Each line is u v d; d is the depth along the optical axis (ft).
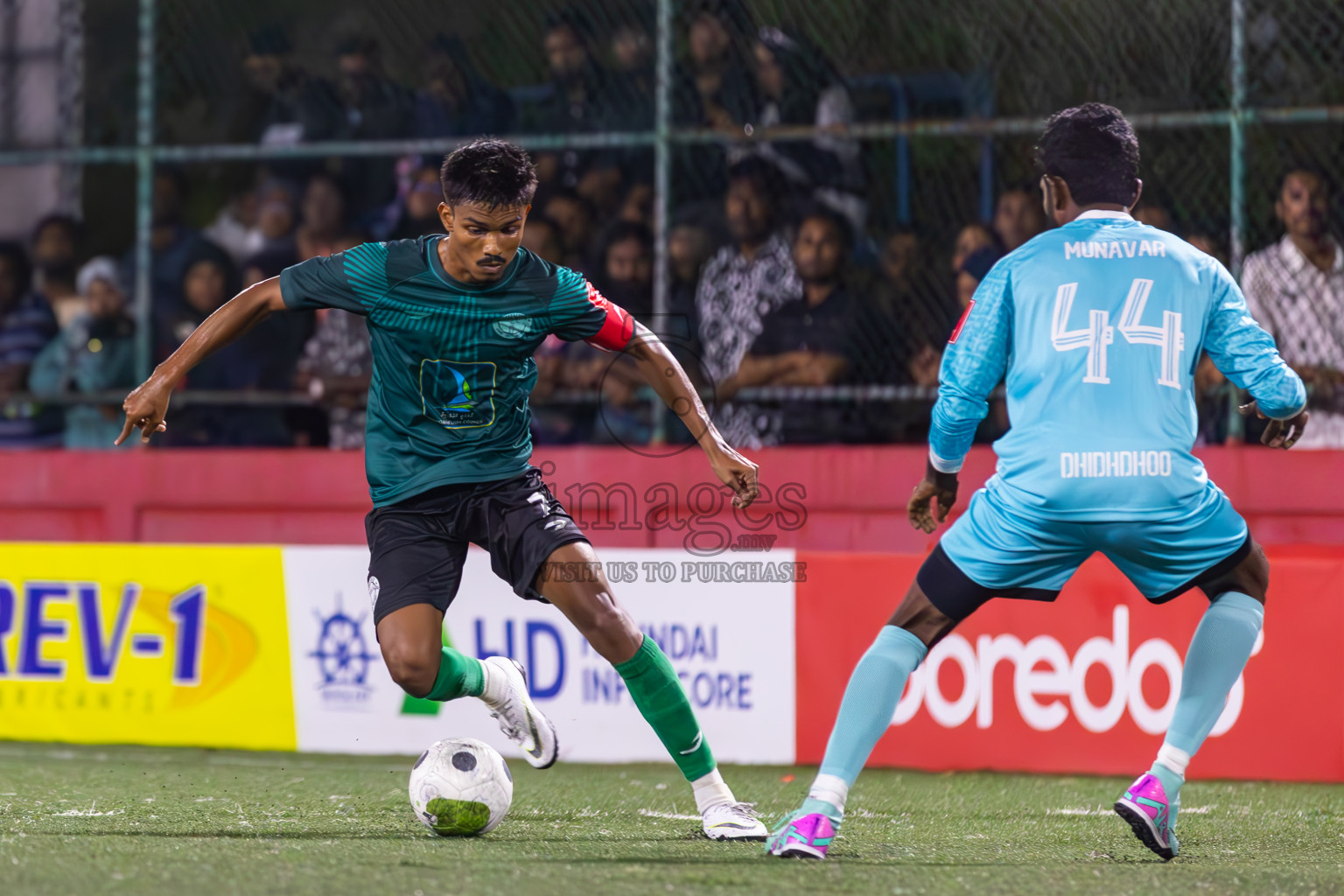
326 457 75.77
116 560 61.31
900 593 56.29
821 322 74.79
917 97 78.84
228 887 30.78
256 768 57.21
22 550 62.23
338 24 86.84
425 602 38.91
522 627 58.44
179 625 60.80
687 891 31.01
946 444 37.42
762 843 39.19
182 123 90.53
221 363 82.79
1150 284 35.65
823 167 76.84
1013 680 55.31
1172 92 74.28
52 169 96.99
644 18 81.46
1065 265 35.99
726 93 79.30
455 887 30.96
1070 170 37.35
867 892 31.35
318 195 85.40
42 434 85.51
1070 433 35.19
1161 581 36.40
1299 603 53.42
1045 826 43.91
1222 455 66.85
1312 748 53.11
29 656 62.03
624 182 81.92
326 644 59.67
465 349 38.99
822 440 75.00
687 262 76.43
